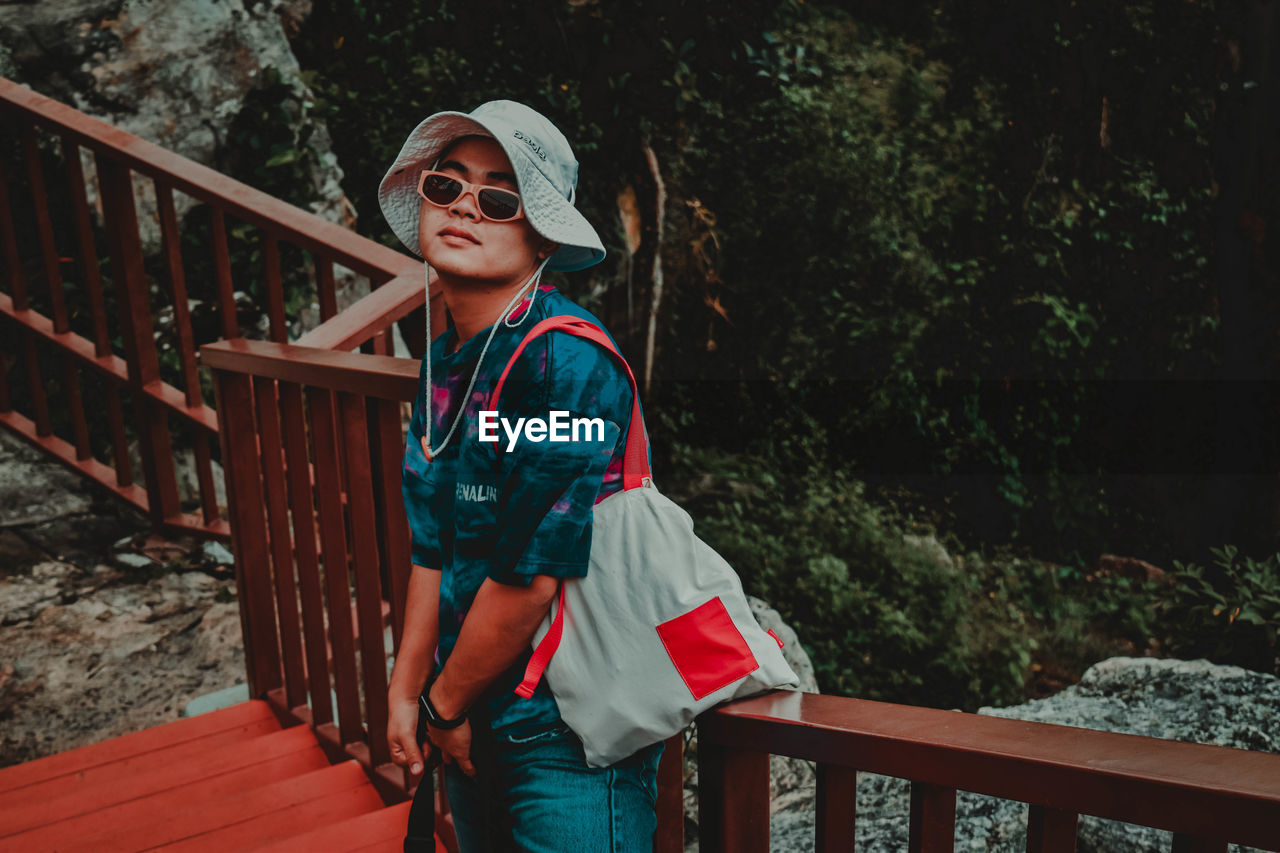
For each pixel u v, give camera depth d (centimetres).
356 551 227
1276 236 971
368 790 238
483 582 125
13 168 458
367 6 696
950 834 121
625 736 127
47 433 417
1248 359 1009
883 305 1023
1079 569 1023
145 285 375
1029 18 1067
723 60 886
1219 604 894
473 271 123
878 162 997
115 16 507
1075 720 396
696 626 125
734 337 988
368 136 699
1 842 227
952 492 1062
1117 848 299
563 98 781
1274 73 972
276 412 256
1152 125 1055
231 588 390
